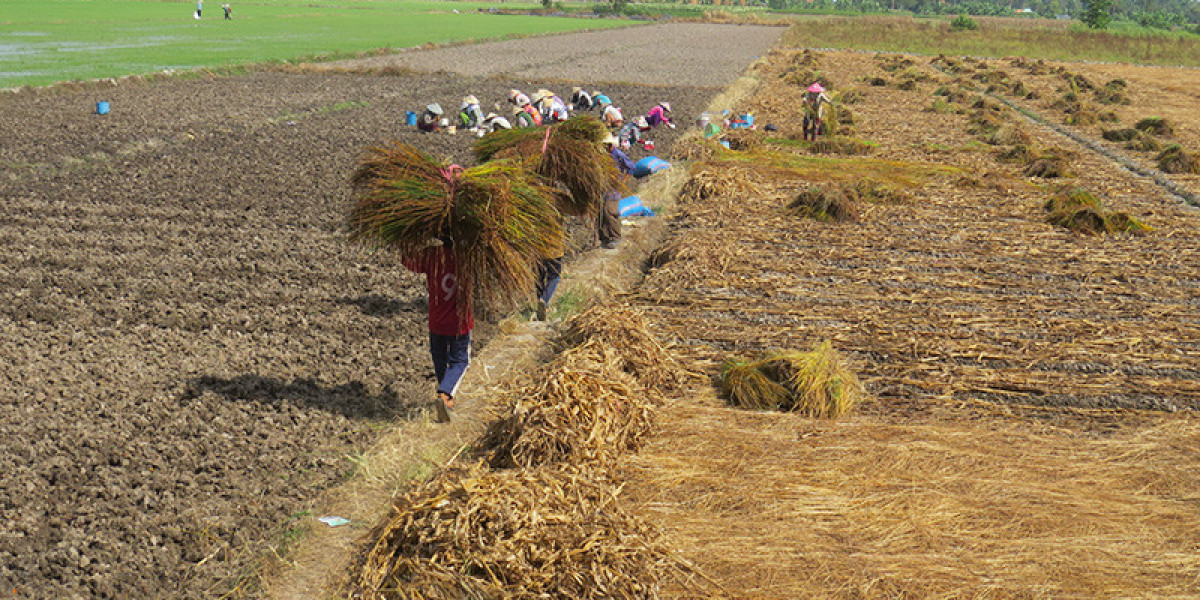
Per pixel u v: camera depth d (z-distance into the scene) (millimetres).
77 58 33281
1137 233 12156
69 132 17500
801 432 6027
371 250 10461
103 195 12695
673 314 8508
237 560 4590
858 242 11375
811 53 47688
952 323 8359
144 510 4984
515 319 8125
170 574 4469
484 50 45875
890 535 4812
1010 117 25438
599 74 34656
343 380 6875
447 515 4438
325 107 22734
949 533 4840
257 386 6660
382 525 4809
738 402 6555
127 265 9578
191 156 15750
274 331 7859
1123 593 4355
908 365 7355
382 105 23797
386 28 63156
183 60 33844
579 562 4227
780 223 12320
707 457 5648
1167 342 7969
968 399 6719
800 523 4926
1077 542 4781
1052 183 15711
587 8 123812
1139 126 23000
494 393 6332
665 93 28750
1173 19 138375
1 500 5000
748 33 72438
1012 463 5637
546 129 8109
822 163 16812
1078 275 10047
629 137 17594
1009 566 4559
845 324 8305
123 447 5629
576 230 11328
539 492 4633
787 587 4363
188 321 7961
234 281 9180
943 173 15906
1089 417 6461
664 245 10656
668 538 4637
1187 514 5094
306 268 9742
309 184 13891
